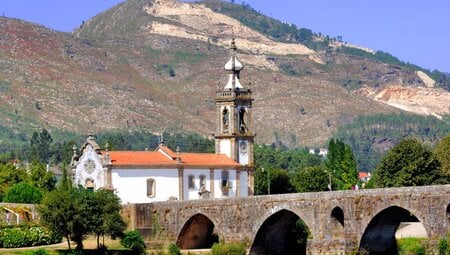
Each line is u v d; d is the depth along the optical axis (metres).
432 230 173.50
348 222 186.62
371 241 188.38
